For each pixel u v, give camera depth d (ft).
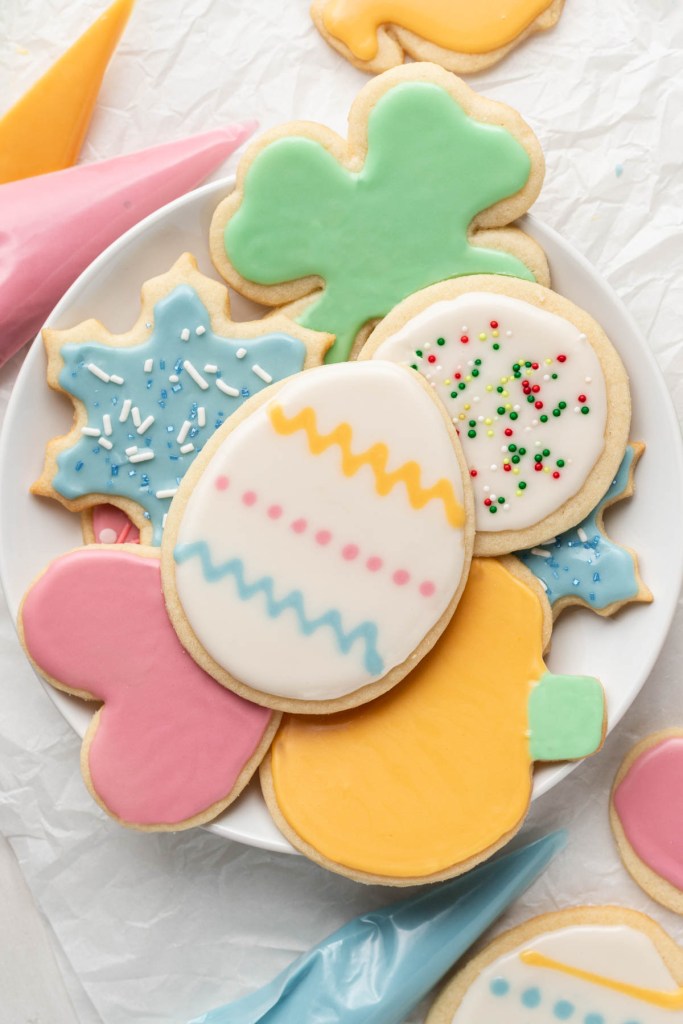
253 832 1.73
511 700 1.71
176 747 1.70
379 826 1.70
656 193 1.89
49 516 1.77
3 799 1.88
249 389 1.72
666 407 1.73
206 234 1.76
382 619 1.69
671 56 1.88
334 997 1.80
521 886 1.82
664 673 1.86
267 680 1.69
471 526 1.70
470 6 1.84
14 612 1.74
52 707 1.88
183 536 1.69
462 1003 1.83
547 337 1.71
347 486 1.68
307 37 1.88
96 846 1.89
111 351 1.72
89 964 1.88
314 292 1.75
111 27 1.83
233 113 1.89
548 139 1.89
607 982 1.82
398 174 1.71
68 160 1.86
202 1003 1.88
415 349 1.71
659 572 1.75
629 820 1.84
